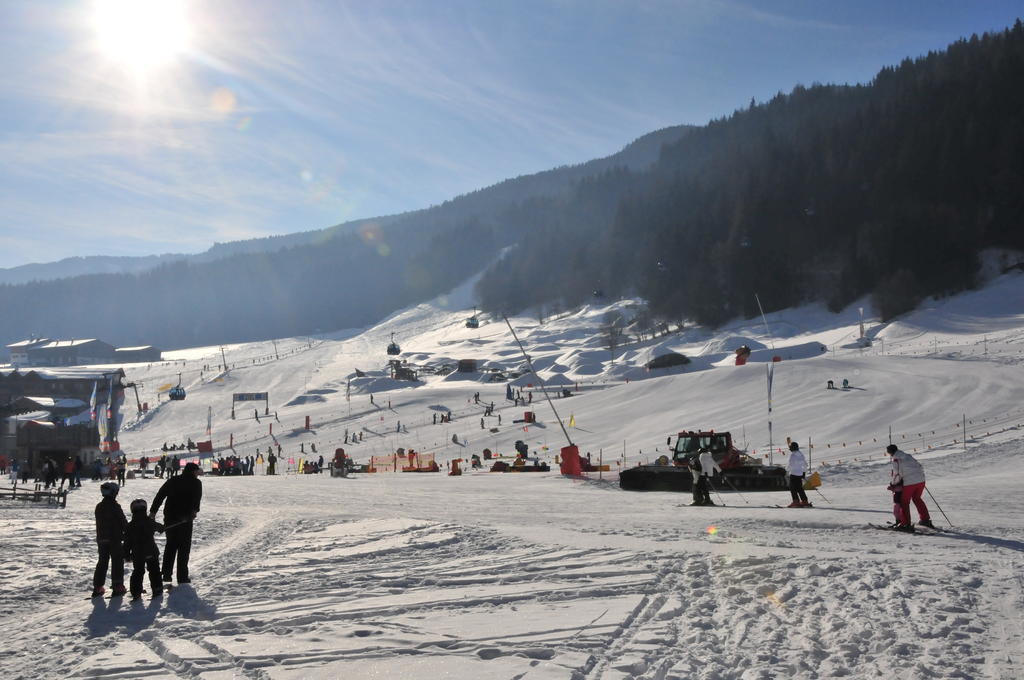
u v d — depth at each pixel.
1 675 6.98
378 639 7.50
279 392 142.50
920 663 6.22
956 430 47.16
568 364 132.25
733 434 54.38
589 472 42.44
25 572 12.62
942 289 147.12
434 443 71.06
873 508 19.17
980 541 13.49
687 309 183.50
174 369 198.25
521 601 9.12
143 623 8.92
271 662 6.86
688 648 6.87
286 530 17.36
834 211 189.62
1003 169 167.12
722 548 12.62
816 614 7.92
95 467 47.00
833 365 71.75
